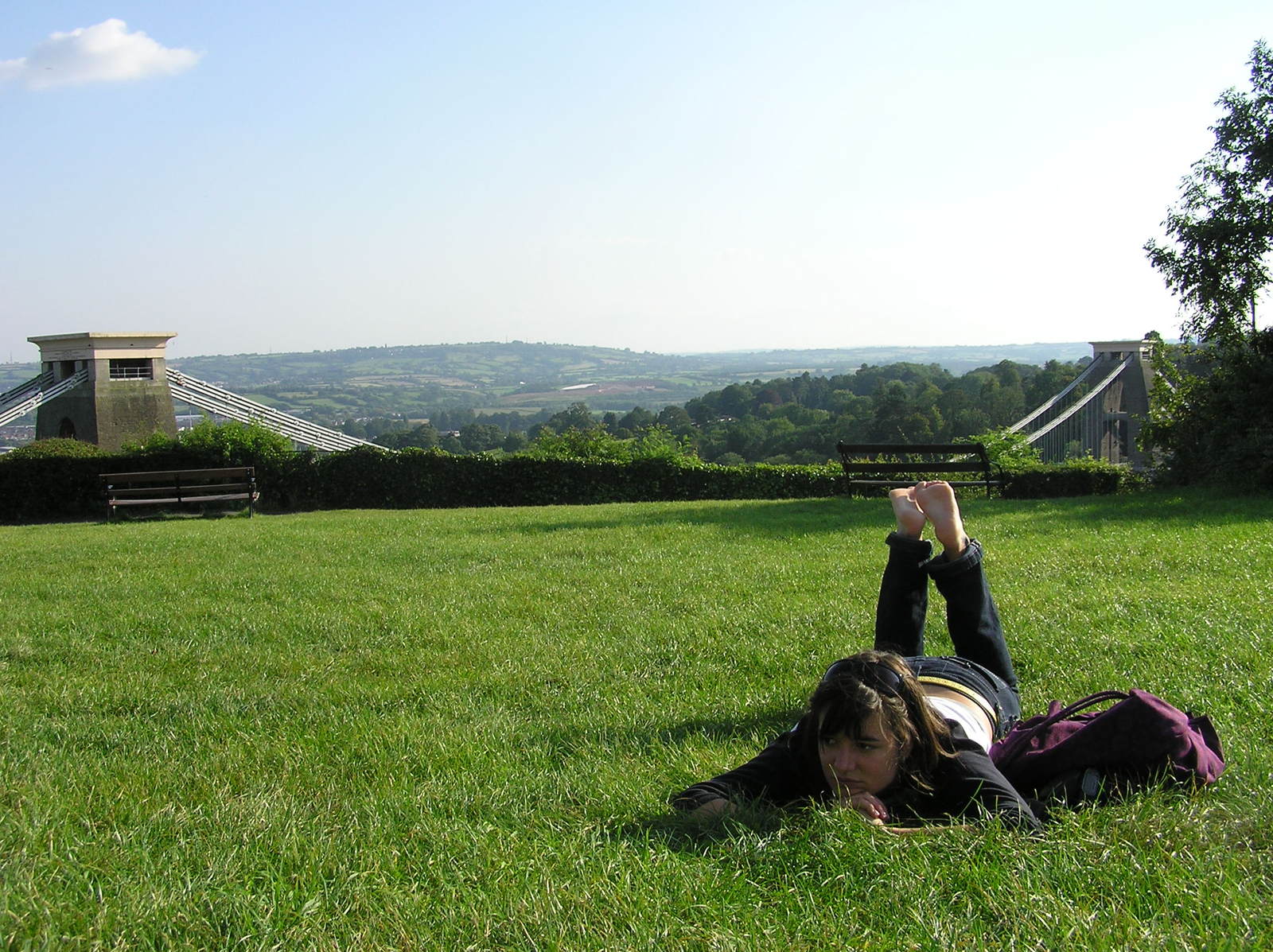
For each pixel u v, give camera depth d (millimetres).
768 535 12562
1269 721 4250
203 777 4270
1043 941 2432
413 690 5852
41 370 48438
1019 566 9023
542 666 6289
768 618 7293
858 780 3201
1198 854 2787
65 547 14125
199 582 10180
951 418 62031
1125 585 7820
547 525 15352
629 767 4188
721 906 2734
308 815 3697
